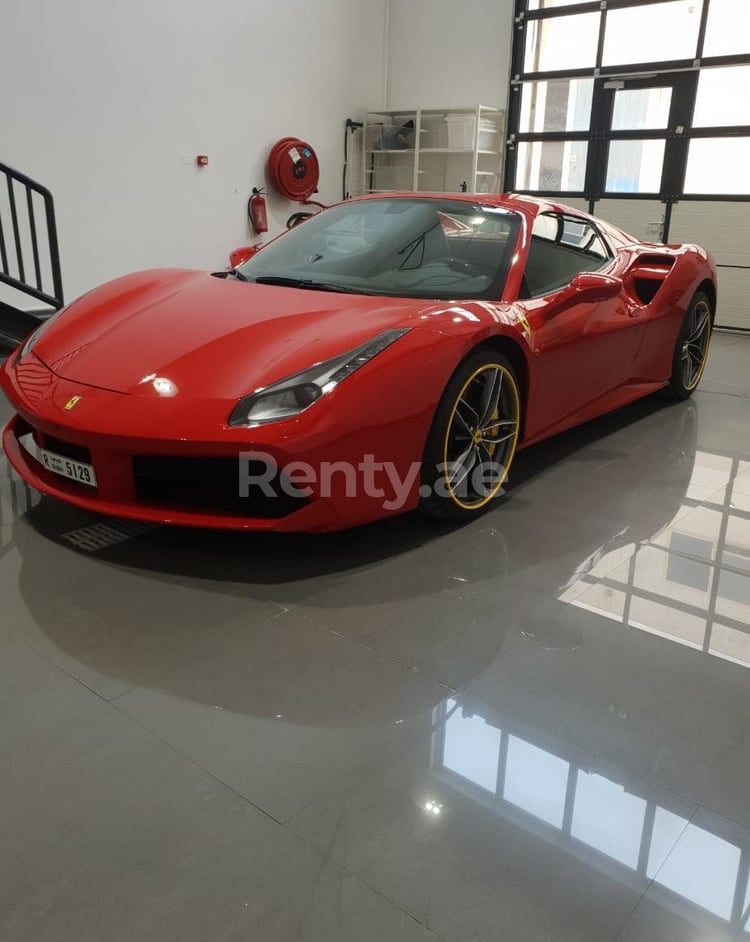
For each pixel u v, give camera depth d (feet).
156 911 3.28
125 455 5.86
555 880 3.53
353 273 8.03
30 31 17.33
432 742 4.39
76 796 3.88
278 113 23.59
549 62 23.84
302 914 3.29
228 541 6.72
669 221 22.48
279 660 5.09
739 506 8.14
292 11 23.15
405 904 3.36
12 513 7.13
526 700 4.82
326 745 4.33
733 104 20.86
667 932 3.31
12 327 14.49
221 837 3.67
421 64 26.20
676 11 21.26
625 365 10.00
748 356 17.31
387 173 27.32
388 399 6.01
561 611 5.90
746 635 5.69
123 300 7.45
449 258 8.11
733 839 3.82
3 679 4.77
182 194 21.50
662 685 5.04
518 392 7.73
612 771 4.24
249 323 6.54
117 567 6.22
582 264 9.52
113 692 4.70
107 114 19.22
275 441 5.47
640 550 7.00
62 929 3.19
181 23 20.31
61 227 18.93
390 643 5.35
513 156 25.14
